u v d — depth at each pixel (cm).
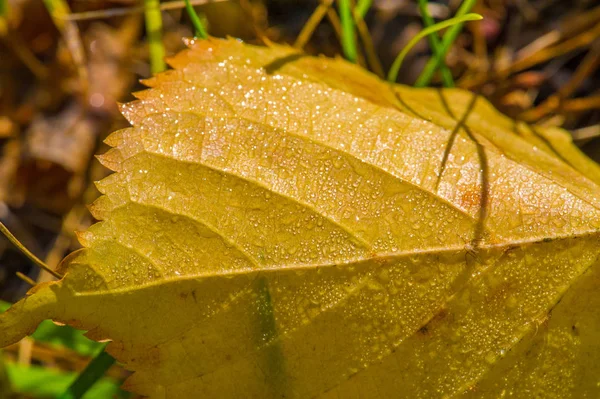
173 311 13
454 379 13
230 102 14
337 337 13
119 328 13
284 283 13
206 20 17
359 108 14
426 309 13
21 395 15
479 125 15
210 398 13
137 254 13
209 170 14
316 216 13
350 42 17
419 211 14
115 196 13
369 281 13
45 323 15
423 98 15
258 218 13
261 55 15
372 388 13
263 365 13
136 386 13
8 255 17
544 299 13
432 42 17
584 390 13
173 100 14
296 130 14
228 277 13
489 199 14
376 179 14
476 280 13
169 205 13
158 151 14
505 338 13
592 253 13
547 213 14
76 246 17
